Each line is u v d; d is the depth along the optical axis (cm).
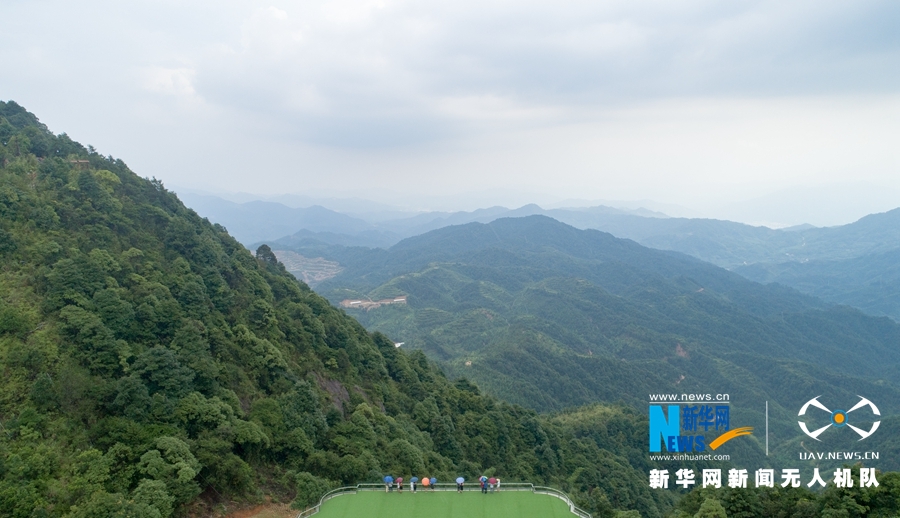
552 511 5669
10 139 8756
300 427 6956
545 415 15825
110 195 8525
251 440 6012
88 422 5406
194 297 7775
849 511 5384
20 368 5462
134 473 5062
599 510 6775
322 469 6581
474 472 8994
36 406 5253
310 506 5741
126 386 5656
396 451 7788
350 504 5812
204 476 5447
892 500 5350
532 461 10375
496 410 11288
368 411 8525
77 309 6197
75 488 4706
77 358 5859
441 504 5825
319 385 8612
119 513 4416
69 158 9094
